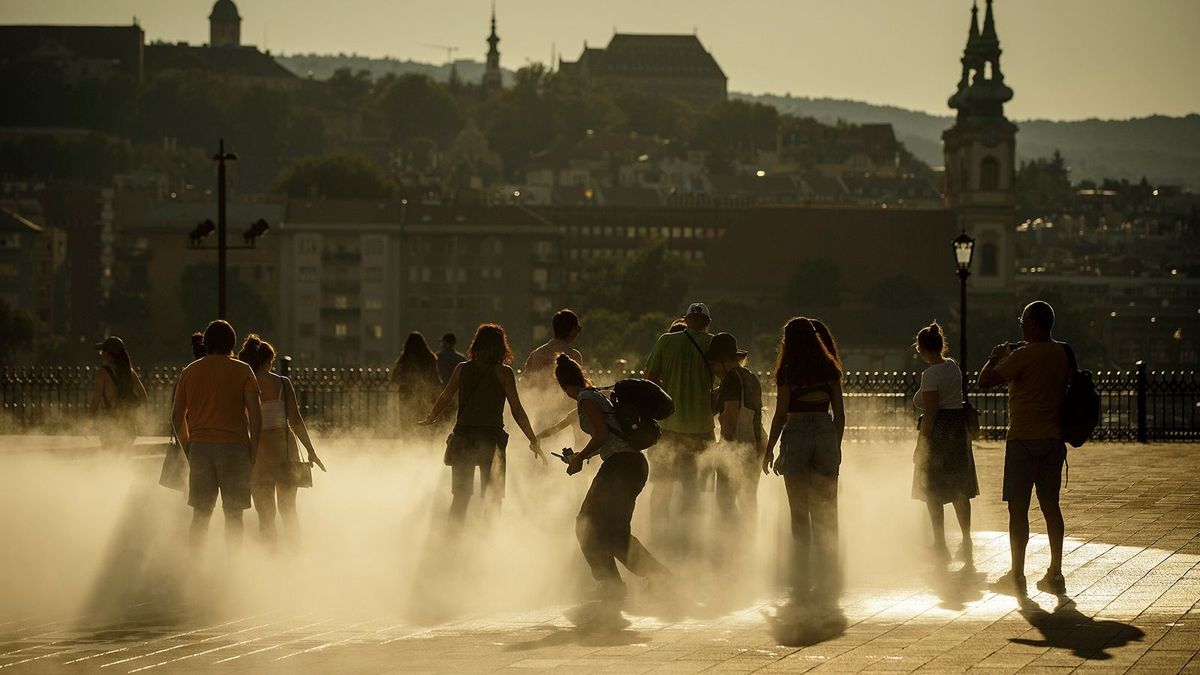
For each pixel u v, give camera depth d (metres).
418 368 31.84
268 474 22.73
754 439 23.53
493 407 23.59
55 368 53.03
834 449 21.14
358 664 14.64
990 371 19.92
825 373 21.14
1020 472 19.62
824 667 14.08
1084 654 14.53
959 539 23.98
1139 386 48.22
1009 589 19.03
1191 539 23.27
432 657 14.99
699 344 23.69
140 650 15.59
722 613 17.61
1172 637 15.42
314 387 52.88
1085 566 20.78
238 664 14.72
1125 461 38.16
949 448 22.55
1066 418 19.61
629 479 19.31
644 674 13.89
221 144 55.47
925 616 17.08
